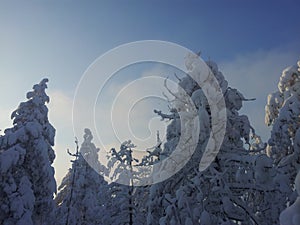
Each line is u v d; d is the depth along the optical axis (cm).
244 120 952
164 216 938
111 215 1582
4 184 1683
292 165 1413
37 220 1866
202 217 788
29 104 2017
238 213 841
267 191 860
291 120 1562
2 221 1644
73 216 2292
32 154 1817
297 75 1738
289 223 284
